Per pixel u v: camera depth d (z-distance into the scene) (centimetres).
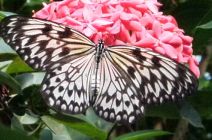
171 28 43
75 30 38
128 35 41
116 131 58
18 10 56
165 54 41
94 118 47
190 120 44
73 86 37
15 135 38
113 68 38
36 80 41
